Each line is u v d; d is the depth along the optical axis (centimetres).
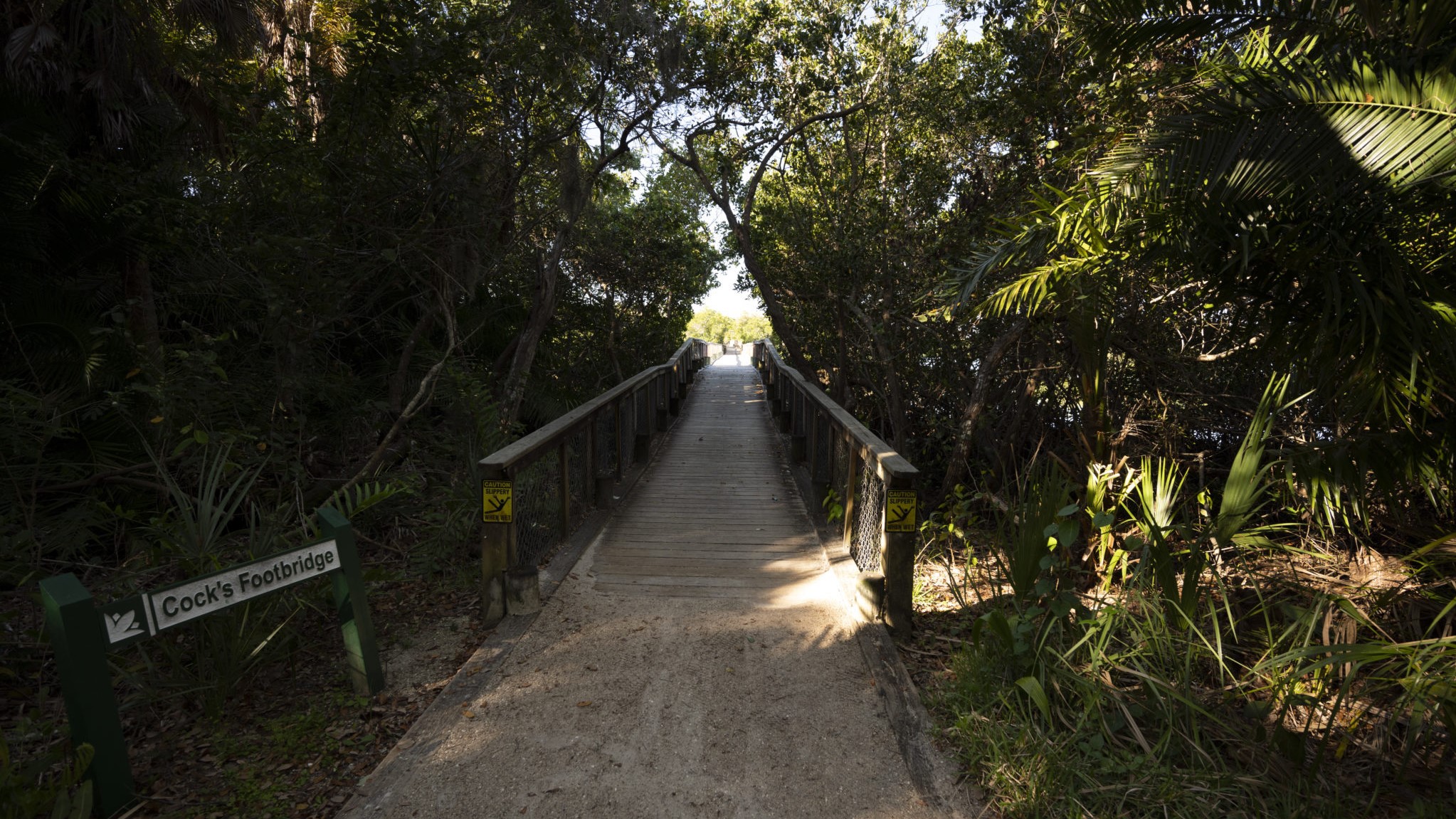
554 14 780
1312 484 375
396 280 759
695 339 2197
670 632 426
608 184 1126
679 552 577
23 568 457
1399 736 338
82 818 236
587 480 669
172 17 786
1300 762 298
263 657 366
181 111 813
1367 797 294
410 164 737
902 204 879
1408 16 321
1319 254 325
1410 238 339
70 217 673
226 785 291
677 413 1372
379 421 767
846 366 1039
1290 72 349
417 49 671
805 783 289
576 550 565
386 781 287
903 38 1020
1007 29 742
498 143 839
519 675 373
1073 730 313
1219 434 723
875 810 273
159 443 566
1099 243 409
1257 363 475
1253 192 338
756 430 1220
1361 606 410
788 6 1030
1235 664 385
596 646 407
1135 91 582
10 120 623
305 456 684
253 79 846
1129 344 658
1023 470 805
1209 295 432
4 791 228
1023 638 348
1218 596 448
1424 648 304
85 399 580
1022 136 722
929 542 596
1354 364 337
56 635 256
